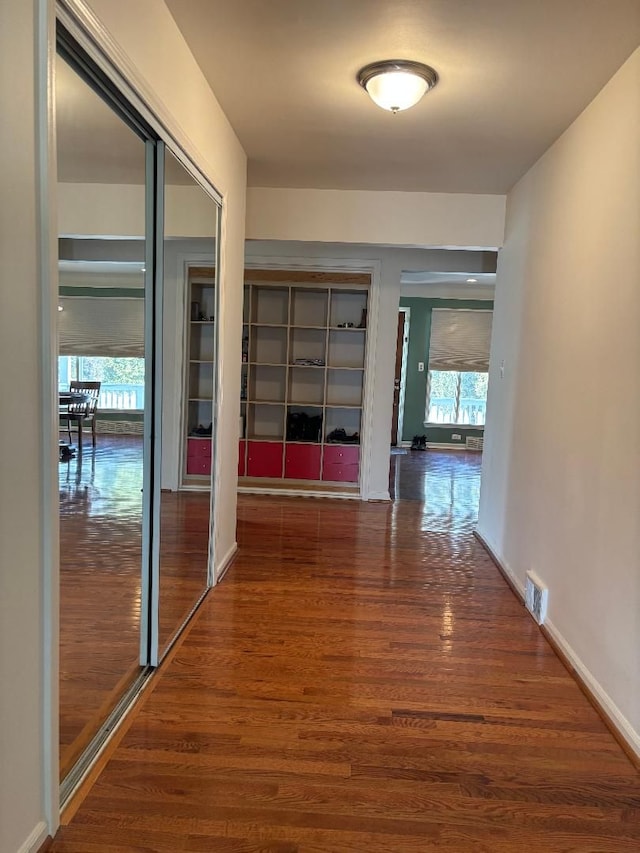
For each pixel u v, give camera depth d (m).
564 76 2.53
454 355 9.77
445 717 2.22
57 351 1.47
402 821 1.70
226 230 3.21
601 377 2.46
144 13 1.95
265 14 2.19
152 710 2.18
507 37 2.27
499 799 1.80
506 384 4.04
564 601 2.75
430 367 9.82
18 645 1.38
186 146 2.44
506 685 2.46
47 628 1.50
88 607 2.77
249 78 2.68
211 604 3.17
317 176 4.02
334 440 6.13
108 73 1.72
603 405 2.42
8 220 1.26
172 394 3.03
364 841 1.62
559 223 3.11
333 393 6.32
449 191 4.28
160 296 2.38
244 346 6.11
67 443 2.81
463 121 3.04
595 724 2.22
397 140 3.34
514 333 3.91
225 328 3.36
